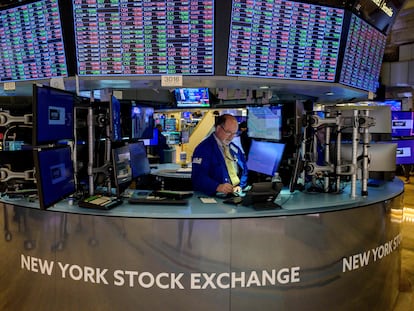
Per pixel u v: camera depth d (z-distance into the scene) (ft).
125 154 8.55
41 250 7.72
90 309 7.42
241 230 7.20
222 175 9.09
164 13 8.09
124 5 8.08
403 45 36.17
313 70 9.25
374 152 11.03
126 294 7.25
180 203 7.84
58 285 7.62
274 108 10.12
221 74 8.41
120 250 7.18
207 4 8.04
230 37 8.27
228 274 7.22
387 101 29.84
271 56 8.70
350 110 8.96
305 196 8.87
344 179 10.13
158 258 7.13
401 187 10.64
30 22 8.63
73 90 10.48
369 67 11.00
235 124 9.17
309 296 7.72
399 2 10.93
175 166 16.29
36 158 6.10
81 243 7.36
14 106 9.54
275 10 8.48
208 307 7.22
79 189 8.15
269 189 7.69
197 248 7.13
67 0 8.16
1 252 8.39
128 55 8.32
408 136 16.88
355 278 8.36
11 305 8.32
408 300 10.43
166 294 7.20
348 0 9.08
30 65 8.93
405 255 13.98
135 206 7.74
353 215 8.14
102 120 7.92
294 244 7.49
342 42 9.41
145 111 11.90
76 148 7.80
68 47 8.45
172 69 8.35
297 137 8.59
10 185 8.39
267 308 7.43
